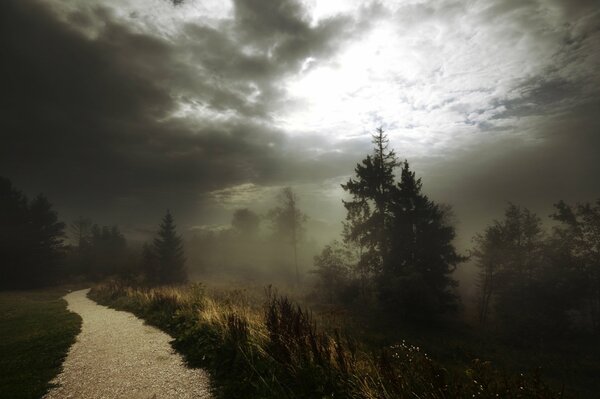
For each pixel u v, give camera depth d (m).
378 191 28.53
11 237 40.06
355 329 16.42
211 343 7.18
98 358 7.54
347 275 29.94
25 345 8.93
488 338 21.05
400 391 4.02
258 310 9.20
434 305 21.11
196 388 5.48
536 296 25.20
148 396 5.29
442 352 15.23
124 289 23.22
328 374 4.75
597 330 23.86
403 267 23.47
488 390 3.99
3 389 5.64
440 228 24.88
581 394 12.26
